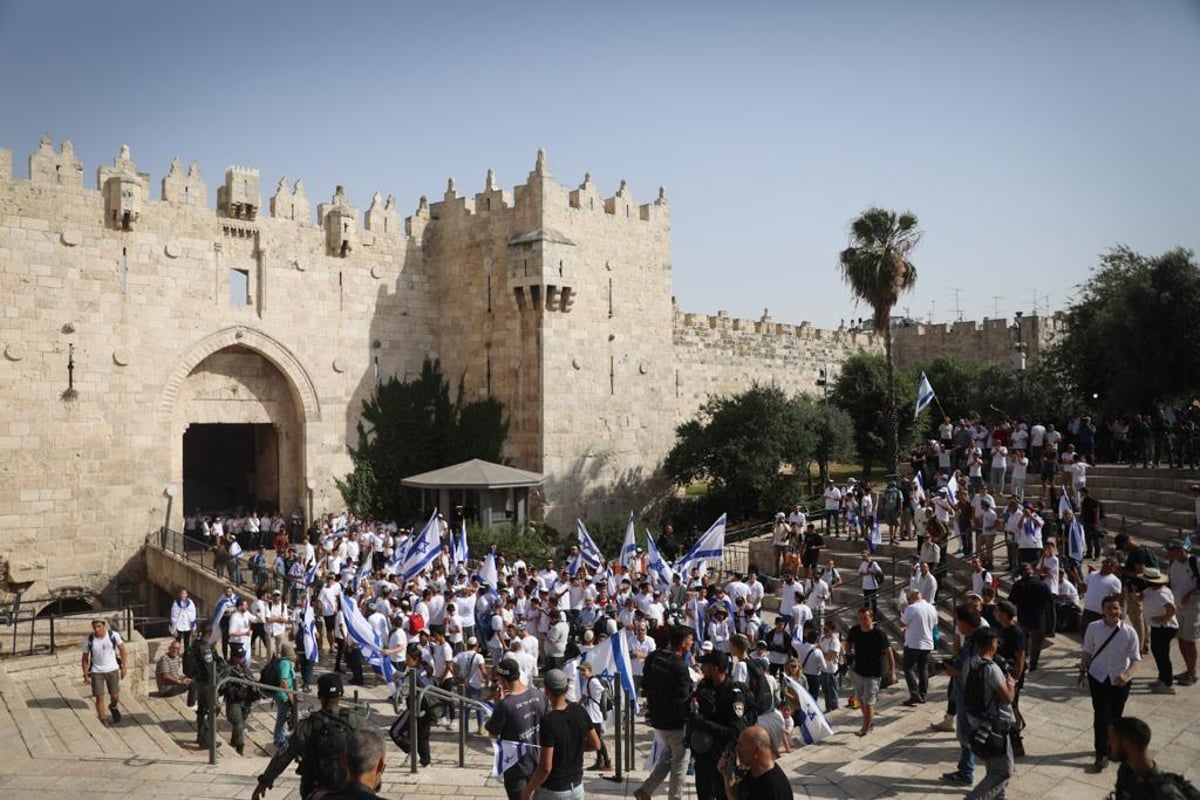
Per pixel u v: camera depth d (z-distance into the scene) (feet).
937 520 85.71
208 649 59.26
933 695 58.39
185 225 133.69
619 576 90.12
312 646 75.61
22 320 119.44
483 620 81.10
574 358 152.15
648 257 166.30
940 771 42.60
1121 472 105.40
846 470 209.46
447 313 160.45
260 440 157.28
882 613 84.43
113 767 46.57
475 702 54.65
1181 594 52.31
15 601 105.91
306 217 146.51
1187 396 128.98
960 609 40.01
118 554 126.72
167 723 64.64
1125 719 27.76
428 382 158.51
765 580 105.19
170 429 132.57
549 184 149.07
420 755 52.21
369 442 151.53
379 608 78.59
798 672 55.47
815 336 231.50
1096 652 41.14
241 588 106.22
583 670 57.36
